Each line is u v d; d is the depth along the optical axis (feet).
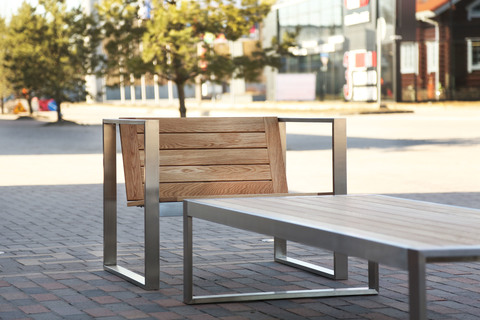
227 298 15.34
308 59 173.47
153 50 62.13
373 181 38.24
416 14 149.89
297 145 64.95
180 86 65.05
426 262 9.27
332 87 165.99
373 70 153.07
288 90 169.37
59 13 106.42
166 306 14.97
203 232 23.95
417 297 9.19
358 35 157.17
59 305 14.93
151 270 16.25
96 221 26.53
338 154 17.10
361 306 15.05
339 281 17.21
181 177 18.12
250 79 65.10
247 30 63.77
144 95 207.51
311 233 11.03
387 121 99.55
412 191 33.94
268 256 20.16
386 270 18.53
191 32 61.41
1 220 26.81
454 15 151.84
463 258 9.30
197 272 18.20
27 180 40.91
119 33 65.46
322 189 35.29
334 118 17.04
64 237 23.18
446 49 151.53
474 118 103.81
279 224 11.76
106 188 18.30
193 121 18.56
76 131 94.63
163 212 16.67
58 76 108.88
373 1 152.56
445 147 59.11
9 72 111.55
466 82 153.28
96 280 17.22
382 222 11.42
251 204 13.85
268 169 18.88
